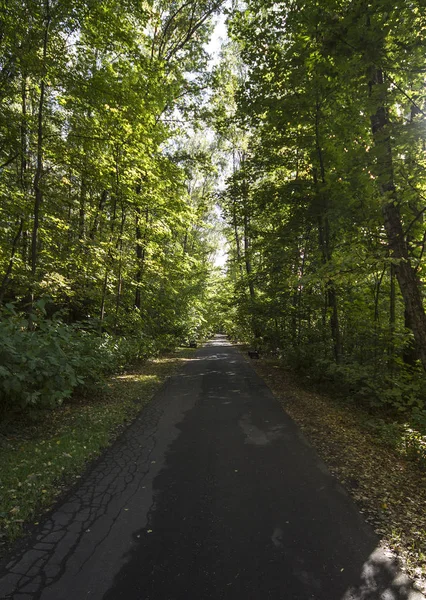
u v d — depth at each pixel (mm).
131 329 14930
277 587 2480
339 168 8750
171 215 14516
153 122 11773
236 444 5496
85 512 3461
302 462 4809
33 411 5680
